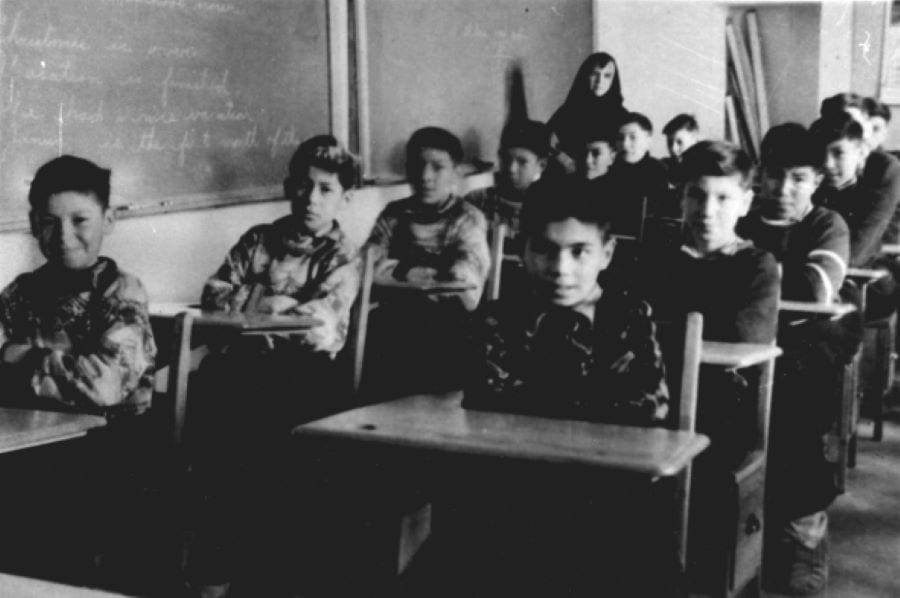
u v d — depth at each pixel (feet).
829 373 9.51
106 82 10.37
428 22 15.33
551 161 16.44
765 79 21.70
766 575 7.85
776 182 10.35
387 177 14.73
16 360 8.26
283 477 7.11
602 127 16.21
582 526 5.40
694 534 6.71
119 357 8.17
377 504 6.03
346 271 10.73
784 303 9.32
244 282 10.83
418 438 5.09
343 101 13.84
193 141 11.43
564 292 6.22
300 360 10.11
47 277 8.60
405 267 12.92
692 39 21.09
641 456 4.76
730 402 7.45
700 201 8.23
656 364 5.99
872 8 20.85
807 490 7.82
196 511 7.00
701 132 21.35
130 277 8.54
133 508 6.96
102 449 7.47
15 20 9.43
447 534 5.66
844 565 8.45
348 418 5.56
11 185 9.41
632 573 5.34
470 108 16.37
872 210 12.50
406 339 12.18
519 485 5.50
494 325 6.34
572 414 6.05
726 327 8.04
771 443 8.04
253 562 6.88
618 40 20.45
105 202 8.78
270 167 12.56
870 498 10.45
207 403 9.50
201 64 11.48
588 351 6.13
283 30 12.65
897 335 16.16
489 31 16.69
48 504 7.02
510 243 13.70
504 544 5.51
